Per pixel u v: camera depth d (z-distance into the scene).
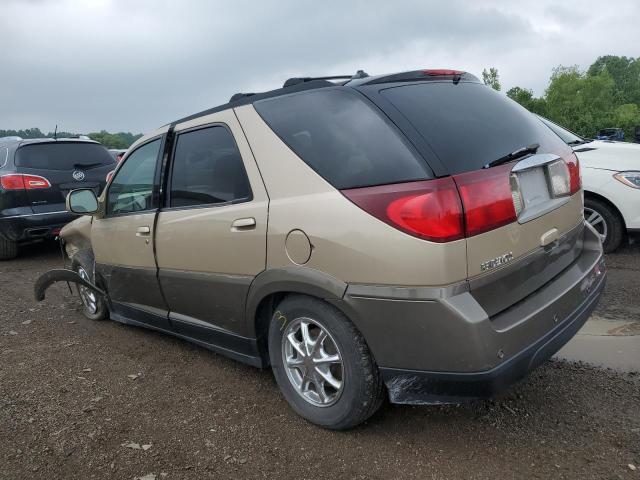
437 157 2.49
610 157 6.17
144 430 3.07
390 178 2.51
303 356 2.96
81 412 3.31
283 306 2.99
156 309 4.06
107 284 4.55
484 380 2.38
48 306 5.66
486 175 2.54
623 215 5.98
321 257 2.68
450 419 3.03
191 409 3.29
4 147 7.95
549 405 3.12
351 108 2.78
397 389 2.62
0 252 7.94
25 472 2.72
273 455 2.78
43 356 4.25
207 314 3.52
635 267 5.77
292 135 2.96
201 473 2.66
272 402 3.32
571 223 3.20
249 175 3.09
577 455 2.65
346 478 2.58
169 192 3.73
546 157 2.94
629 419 2.94
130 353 4.24
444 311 2.36
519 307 2.65
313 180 2.78
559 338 2.76
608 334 4.13
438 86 3.01
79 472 2.71
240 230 3.09
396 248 2.42
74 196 4.31
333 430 2.95
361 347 2.67
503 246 2.57
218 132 3.38
